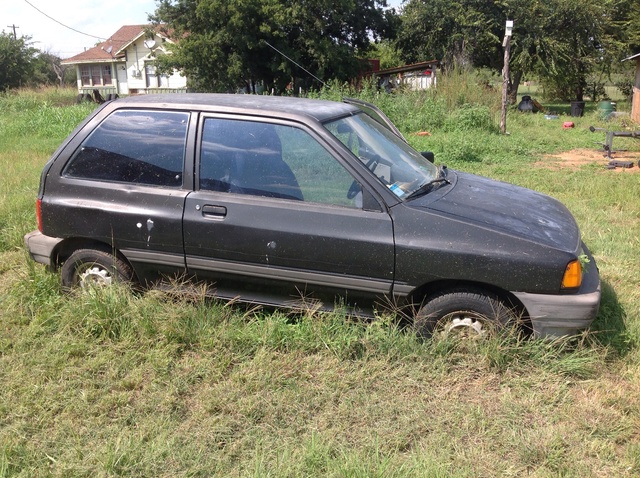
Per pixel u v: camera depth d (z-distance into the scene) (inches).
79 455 115.8
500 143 558.3
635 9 1208.2
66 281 179.3
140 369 144.3
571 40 1150.3
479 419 126.5
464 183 177.0
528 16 1141.7
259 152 157.5
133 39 1839.3
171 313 159.8
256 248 154.0
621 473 111.0
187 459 115.1
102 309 159.3
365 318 155.2
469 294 145.6
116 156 169.6
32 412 129.0
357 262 147.3
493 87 855.7
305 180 153.1
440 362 144.1
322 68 1186.0
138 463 113.2
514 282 140.2
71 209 169.6
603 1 1191.6
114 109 172.4
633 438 121.5
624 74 1261.1
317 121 155.2
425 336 150.9
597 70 1243.2
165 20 1238.3
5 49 1785.2
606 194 338.0
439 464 111.3
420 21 1259.8
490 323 145.3
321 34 1220.5
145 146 167.0
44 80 1999.3
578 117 951.0
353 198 149.3
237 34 1141.7
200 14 1143.0
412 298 150.4
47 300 175.8
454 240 142.1
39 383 139.0
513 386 139.1
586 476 110.0
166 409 130.6
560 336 143.1
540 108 1101.7
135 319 158.7
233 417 128.3
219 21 1160.2
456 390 137.3
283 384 139.8
